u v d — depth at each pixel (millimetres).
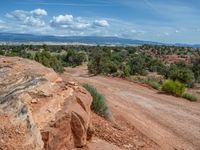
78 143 7141
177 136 13133
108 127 9844
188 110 18547
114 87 23922
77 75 33906
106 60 39688
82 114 7227
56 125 6418
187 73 35562
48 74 7816
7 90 6648
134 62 56125
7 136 5371
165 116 16297
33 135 5609
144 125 13109
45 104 6645
